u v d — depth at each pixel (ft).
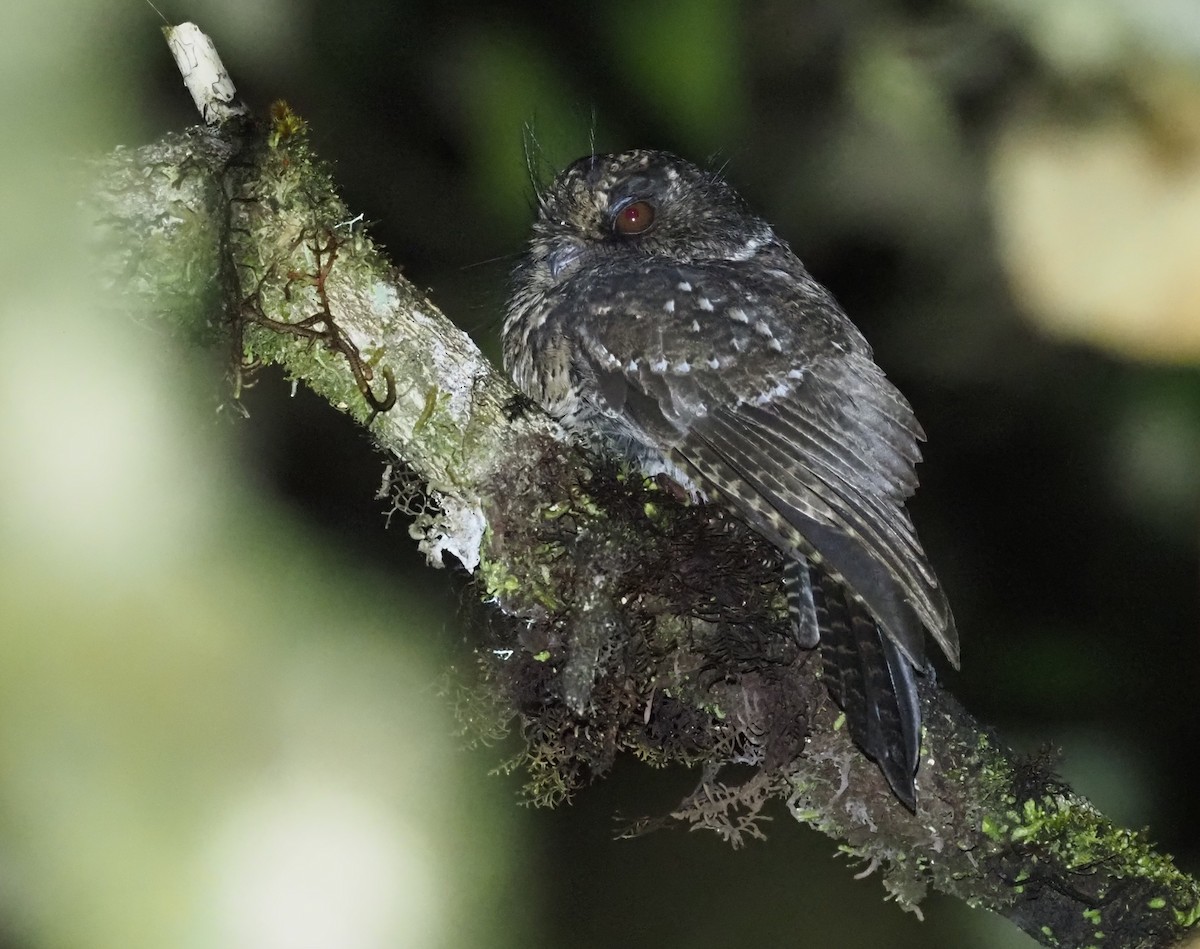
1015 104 19.42
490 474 19.31
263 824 17.08
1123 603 19.85
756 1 19.60
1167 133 19.35
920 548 19.45
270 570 19.08
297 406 19.62
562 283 19.63
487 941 19.33
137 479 16.94
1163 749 19.75
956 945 19.79
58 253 17.20
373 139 19.70
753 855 19.85
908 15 19.52
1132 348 19.43
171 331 19.25
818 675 19.33
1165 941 19.30
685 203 19.69
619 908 19.80
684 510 19.34
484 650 19.33
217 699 16.99
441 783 19.25
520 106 19.54
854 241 19.81
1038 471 19.93
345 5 19.54
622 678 19.31
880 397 19.52
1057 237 19.40
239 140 19.29
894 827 19.31
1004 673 19.81
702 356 19.51
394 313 19.31
